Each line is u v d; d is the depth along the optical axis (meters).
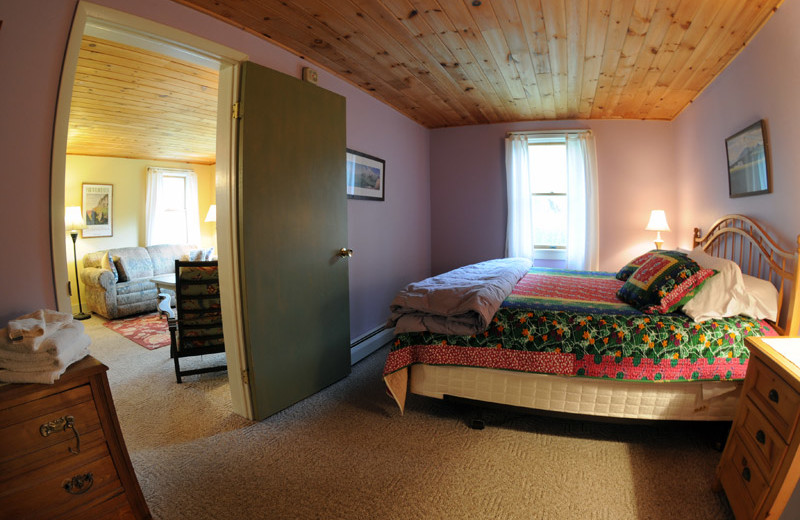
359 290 3.37
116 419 1.41
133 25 1.70
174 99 3.37
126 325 4.50
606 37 2.27
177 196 6.53
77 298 5.27
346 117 3.04
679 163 3.76
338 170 2.77
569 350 1.93
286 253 2.38
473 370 2.10
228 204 2.15
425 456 1.90
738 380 1.78
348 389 2.70
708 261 2.15
